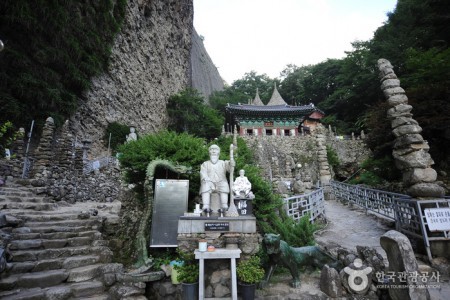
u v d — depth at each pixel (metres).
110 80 24.14
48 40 16.00
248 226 4.42
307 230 6.04
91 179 12.36
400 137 6.48
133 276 4.39
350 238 7.25
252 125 37.22
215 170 5.18
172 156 6.25
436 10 21.23
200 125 35.44
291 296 4.23
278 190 9.74
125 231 6.36
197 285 4.11
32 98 14.26
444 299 3.99
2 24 13.68
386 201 8.96
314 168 28.44
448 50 12.58
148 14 33.16
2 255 4.06
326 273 4.37
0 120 12.64
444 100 9.88
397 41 24.67
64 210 7.17
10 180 8.16
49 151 10.73
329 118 41.72
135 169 6.36
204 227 4.36
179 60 43.28
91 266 4.75
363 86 34.75
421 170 6.01
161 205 5.46
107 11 21.83
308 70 57.75
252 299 4.00
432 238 5.31
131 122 27.08
